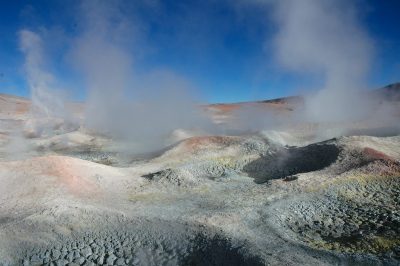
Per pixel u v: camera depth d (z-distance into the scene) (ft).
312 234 42.16
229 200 51.47
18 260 37.47
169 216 44.62
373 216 46.42
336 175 57.93
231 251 36.09
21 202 47.73
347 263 33.01
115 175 62.49
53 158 60.54
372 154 64.69
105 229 41.86
